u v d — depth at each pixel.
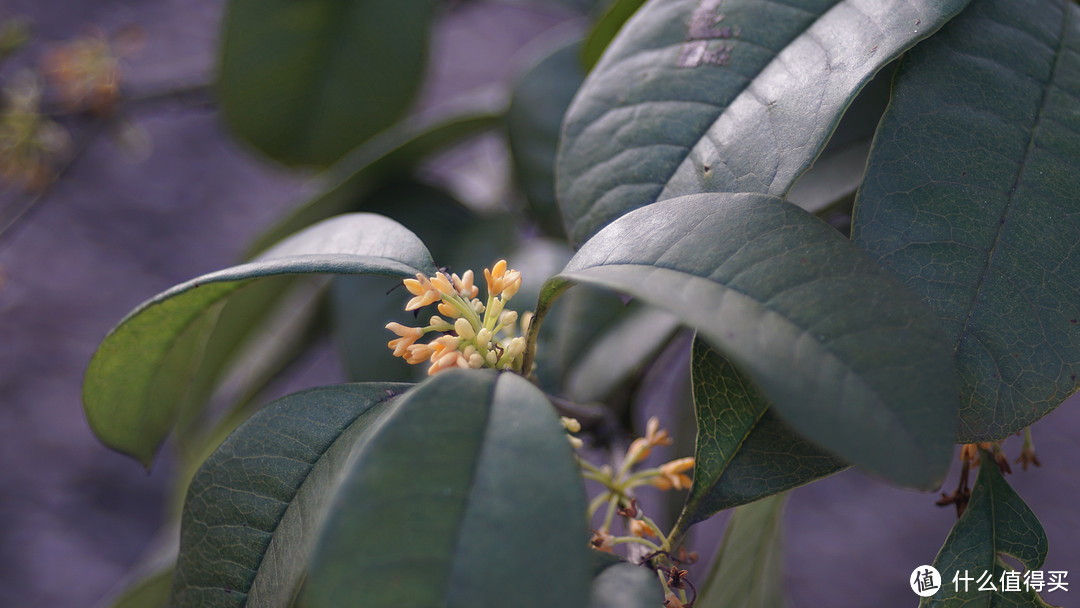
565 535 0.37
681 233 0.40
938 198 0.41
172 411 0.49
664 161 0.43
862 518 1.15
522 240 0.61
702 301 0.39
